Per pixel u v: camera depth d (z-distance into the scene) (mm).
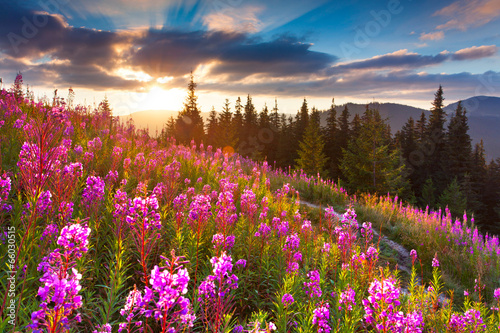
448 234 10695
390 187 33312
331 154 57000
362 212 13273
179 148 13500
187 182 7645
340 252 5809
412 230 10984
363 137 34656
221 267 2816
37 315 1619
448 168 55000
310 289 4289
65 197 3848
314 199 14562
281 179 17531
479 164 58125
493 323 4938
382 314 3033
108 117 12055
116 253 3695
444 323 4879
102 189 4109
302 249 5984
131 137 11047
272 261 4969
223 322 3029
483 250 9938
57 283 1627
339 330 3627
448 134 57500
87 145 7180
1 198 3553
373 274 5398
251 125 70375
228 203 4902
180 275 2012
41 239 3332
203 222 4359
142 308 2049
